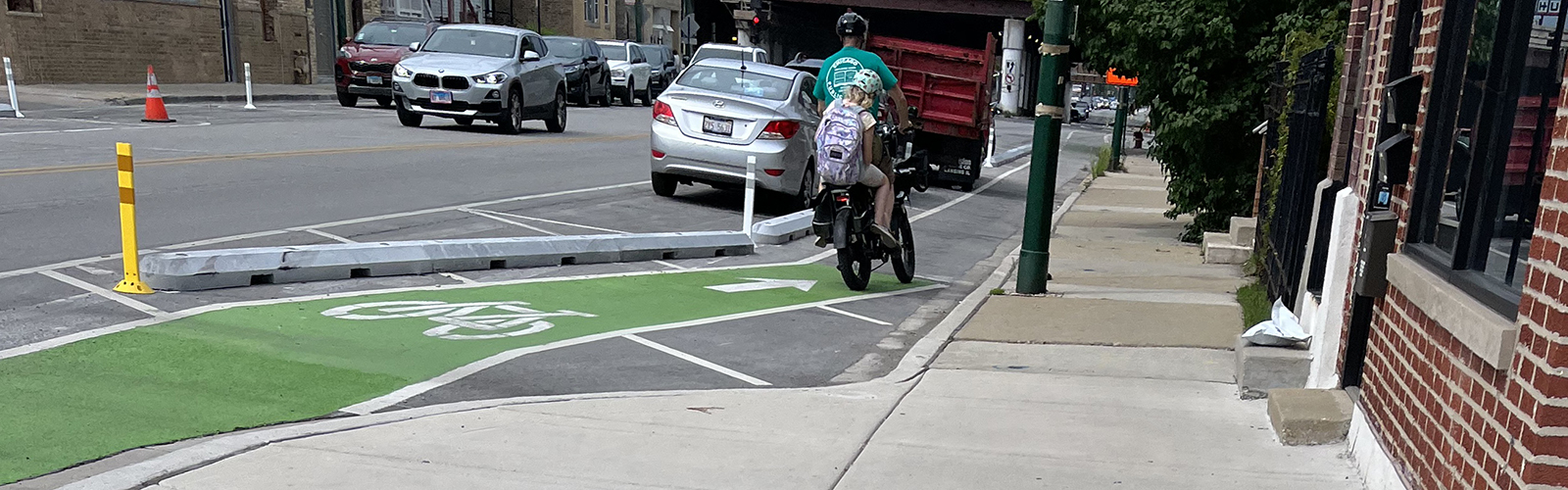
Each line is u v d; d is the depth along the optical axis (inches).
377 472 178.1
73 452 179.3
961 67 762.8
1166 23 524.1
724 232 450.9
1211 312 340.2
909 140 451.8
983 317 327.9
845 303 358.3
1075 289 385.7
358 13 1700.3
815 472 187.8
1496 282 147.8
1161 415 227.9
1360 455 193.2
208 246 360.2
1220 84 544.4
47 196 416.8
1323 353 231.6
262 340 255.4
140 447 183.9
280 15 1456.7
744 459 193.3
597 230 465.4
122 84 1167.0
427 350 258.4
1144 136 2006.6
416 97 802.2
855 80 367.9
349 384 227.6
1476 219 156.6
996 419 222.5
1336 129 268.4
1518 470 126.0
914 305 364.5
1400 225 191.0
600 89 1379.2
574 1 2394.2
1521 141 149.8
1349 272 227.5
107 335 249.3
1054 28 358.3
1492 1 163.6
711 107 543.2
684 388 242.8
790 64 843.4
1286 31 505.0
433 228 431.5
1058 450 203.0
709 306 335.6
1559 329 119.3
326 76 1625.2
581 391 235.6
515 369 248.4
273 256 317.4
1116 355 283.3
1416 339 169.0
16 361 227.1
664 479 181.6
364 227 418.3
